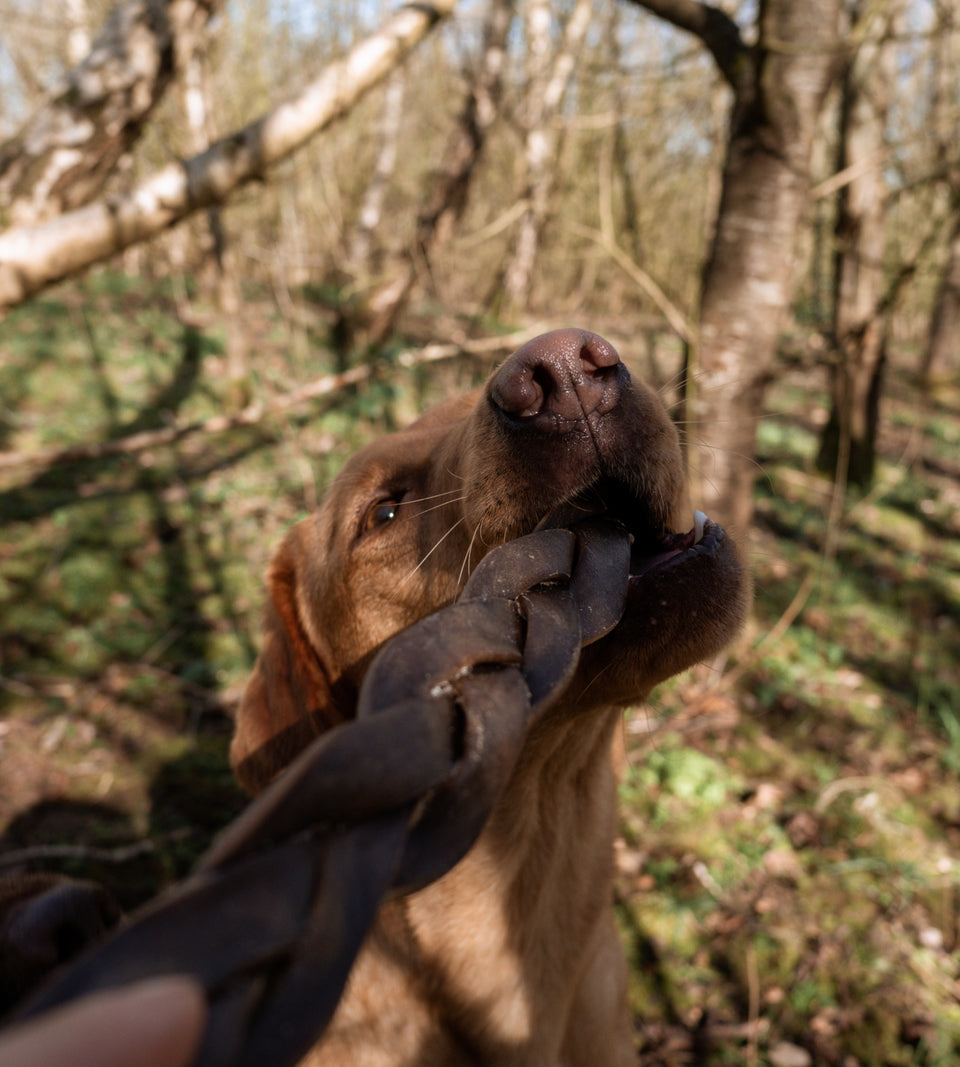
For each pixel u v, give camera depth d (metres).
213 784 4.24
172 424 8.44
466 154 10.34
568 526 1.34
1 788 4.10
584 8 9.26
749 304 4.87
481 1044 1.75
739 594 1.43
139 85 4.05
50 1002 0.38
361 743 0.56
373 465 1.99
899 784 4.48
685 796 4.20
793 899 3.67
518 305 15.05
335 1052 1.62
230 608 5.90
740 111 4.83
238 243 11.20
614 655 1.39
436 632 0.78
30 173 3.94
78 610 5.73
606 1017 2.16
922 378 16.64
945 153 6.18
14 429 8.88
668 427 1.50
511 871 1.72
